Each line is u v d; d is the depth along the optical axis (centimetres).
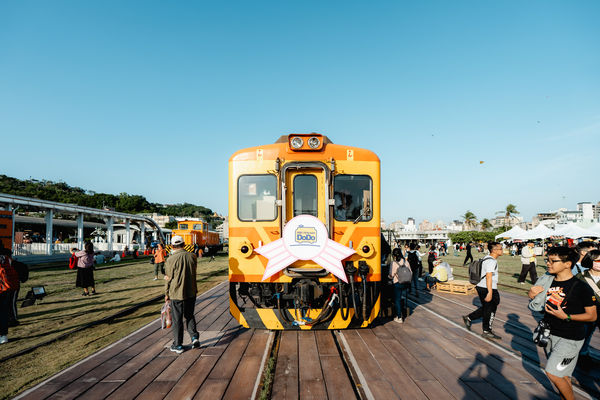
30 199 2242
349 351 534
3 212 1659
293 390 401
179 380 429
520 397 388
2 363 503
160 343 575
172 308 533
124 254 3173
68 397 386
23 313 856
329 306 573
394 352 530
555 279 355
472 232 7269
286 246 574
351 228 598
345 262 591
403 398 382
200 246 3117
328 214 583
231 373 450
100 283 1400
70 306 938
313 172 600
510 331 660
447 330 658
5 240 1672
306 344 569
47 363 502
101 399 381
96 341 607
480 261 623
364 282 584
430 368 467
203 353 526
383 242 860
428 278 1267
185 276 535
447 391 400
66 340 619
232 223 598
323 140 617
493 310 607
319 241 575
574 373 473
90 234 5222
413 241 1126
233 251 591
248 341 586
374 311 618
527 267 1384
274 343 582
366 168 612
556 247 349
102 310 875
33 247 2909
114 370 461
